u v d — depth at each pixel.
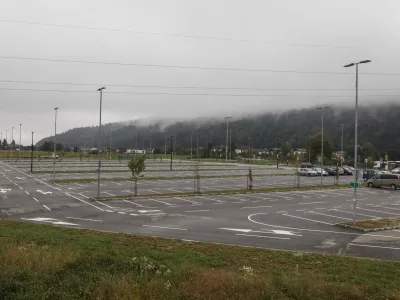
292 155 130.50
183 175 65.94
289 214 28.53
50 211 28.77
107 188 45.12
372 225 23.98
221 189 45.28
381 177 51.78
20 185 47.84
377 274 13.23
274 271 12.77
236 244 18.67
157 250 15.99
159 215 27.39
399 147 184.50
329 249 18.05
